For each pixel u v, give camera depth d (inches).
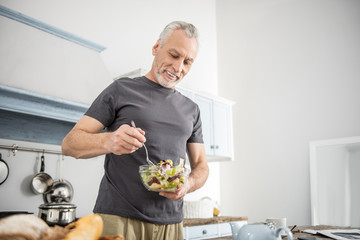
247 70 156.3
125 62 119.3
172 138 47.7
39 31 78.5
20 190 79.0
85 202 92.8
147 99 47.6
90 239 20.3
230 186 152.7
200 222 104.6
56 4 100.4
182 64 48.8
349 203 112.7
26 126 80.5
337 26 129.3
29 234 18.8
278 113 141.2
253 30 157.8
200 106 121.5
